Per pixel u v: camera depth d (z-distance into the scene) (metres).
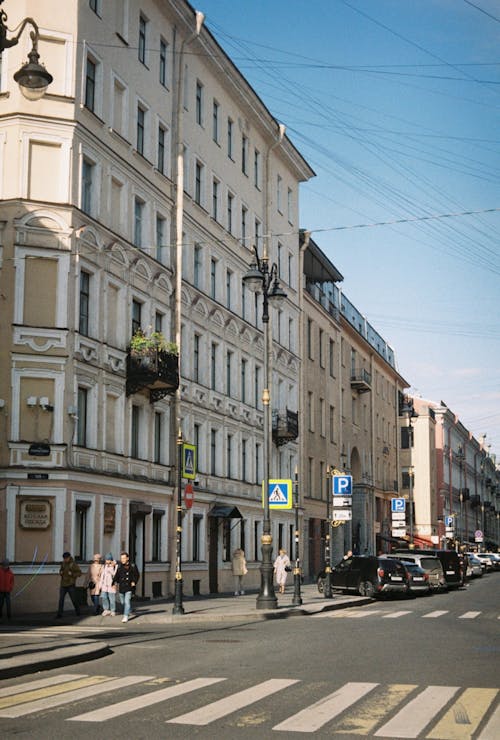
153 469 33.66
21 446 27.41
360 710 10.14
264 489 28.33
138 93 33.81
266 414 28.59
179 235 36.31
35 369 27.88
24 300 28.08
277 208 50.22
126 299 32.00
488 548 134.25
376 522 71.62
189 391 37.09
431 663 14.25
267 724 9.39
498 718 9.68
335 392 60.81
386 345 80.44
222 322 41.03
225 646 17.12
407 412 76.12
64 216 28.72
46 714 10.05
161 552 34.31
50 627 22.64
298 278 53.09
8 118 28.64
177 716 9.88
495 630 20.70
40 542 27.23
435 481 99.12
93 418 29.52
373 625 22.50
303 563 52.22
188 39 37.59
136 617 24.97
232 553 41.50
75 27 29.59
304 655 15.46
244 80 43.34
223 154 42.34
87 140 29.92
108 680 12.62
